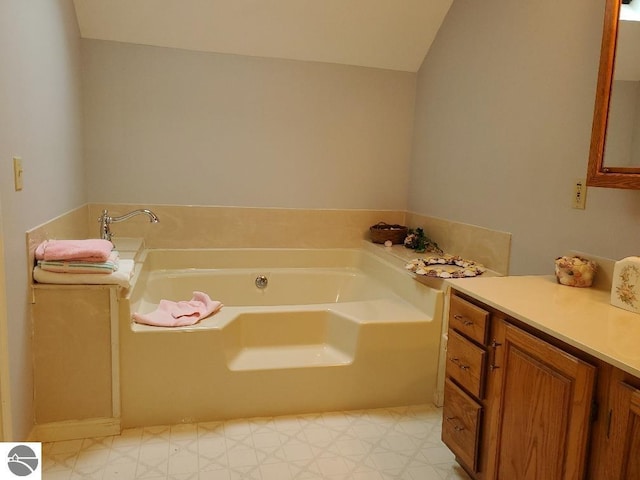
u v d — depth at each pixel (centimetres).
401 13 300
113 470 181
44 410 198
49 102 214
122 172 310
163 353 210
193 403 216
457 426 178
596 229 183
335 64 331
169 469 183
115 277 198
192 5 284
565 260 179
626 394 107
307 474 183
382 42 320
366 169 347
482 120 258
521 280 187
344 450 200
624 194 171
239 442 203
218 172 324
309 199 341
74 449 194
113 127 305
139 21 290
